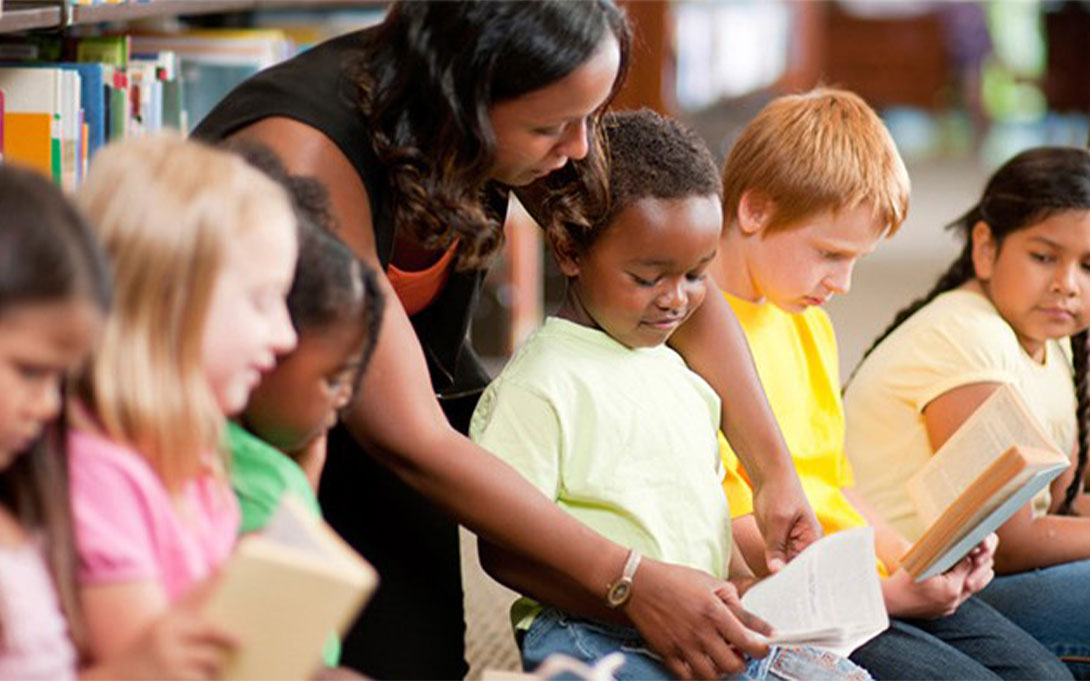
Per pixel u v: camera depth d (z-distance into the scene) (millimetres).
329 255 1775
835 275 2865
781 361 2969
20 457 1476
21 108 2848
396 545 2480
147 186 1561
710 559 2533
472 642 3684
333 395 1823
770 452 2633
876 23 15484
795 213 2809
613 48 2123
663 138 2434
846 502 3016
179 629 1399
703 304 2643
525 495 2178
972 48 14828
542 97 2078
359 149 2141
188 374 1542
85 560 1481
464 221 2158
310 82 2172
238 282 1580
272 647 1421
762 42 12305
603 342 2523
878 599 2383
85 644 1494
